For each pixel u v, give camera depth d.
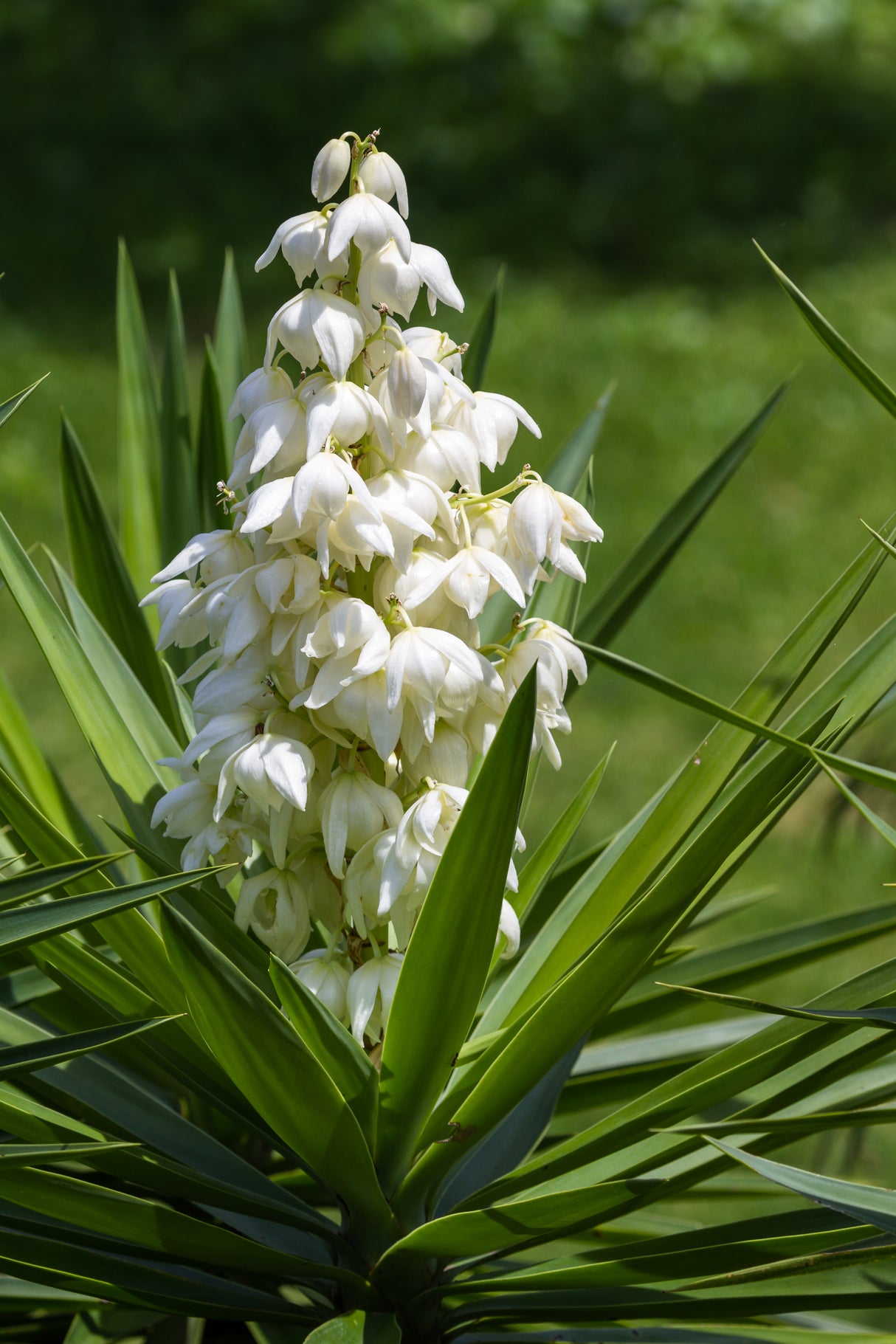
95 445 8.70
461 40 13.37
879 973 2.91
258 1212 2.92
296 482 2.76
